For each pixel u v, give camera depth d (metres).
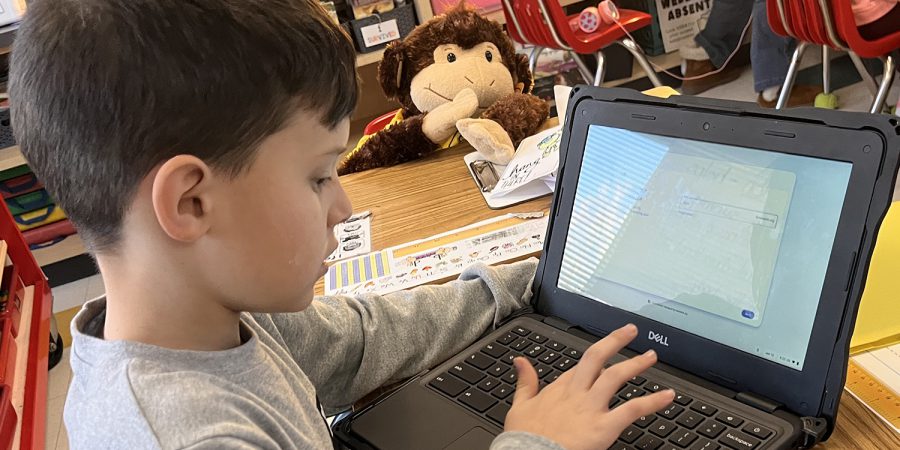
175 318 0.53
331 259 1.07
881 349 0.66
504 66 1.53
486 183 1.19
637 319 0.71
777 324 0.61
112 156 0.47
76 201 0.50
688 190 0.70
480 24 1.51
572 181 0.80
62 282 2.81
